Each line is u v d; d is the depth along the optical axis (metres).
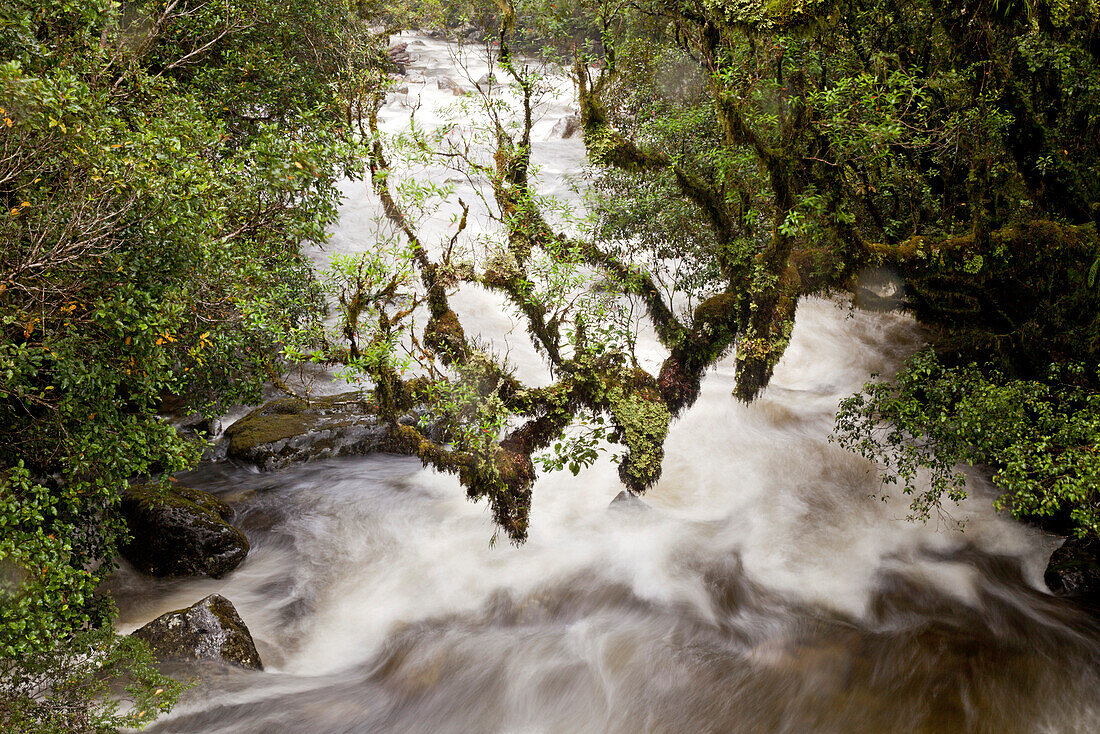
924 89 9.41
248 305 7.49
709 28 8.87
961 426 7.99
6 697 5.62
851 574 9.33
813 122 8.09
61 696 5.91
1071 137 9.48
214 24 9.72
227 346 7.94
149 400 6.57
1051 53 8.88
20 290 5.53
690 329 8.90
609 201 11.37
